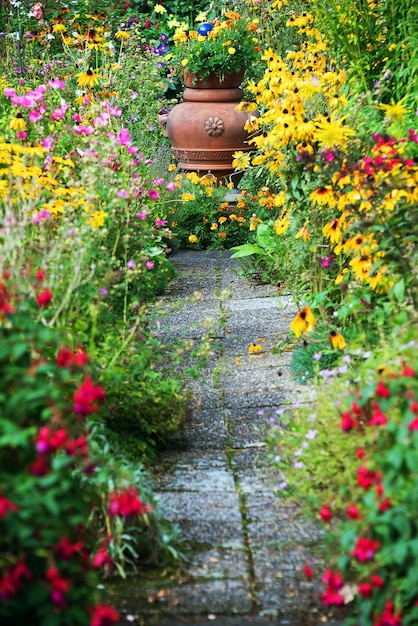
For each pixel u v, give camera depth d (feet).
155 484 13.64
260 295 23.32
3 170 17.30
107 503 11.37
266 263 25.09
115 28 41.57
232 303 22.71
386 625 9.04
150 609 10.55
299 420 13.93
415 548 8.81
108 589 10.97
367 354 13.87
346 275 17.74
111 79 27.76
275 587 10.94
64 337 13.07
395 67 24.81
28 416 9.65
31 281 12.14
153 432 14.76
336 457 12.55
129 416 14.58
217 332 20.45
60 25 30.37
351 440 12.17
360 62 24.44
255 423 15.72
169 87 41.19
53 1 40.50
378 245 15.21
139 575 11.28
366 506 10.20
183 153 31.35
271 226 24.68
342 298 18.85
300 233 18.81
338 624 10.16
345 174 16.33
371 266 15.87
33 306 12.05
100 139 18.92
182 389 16.20
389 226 15.33
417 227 15.24
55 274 13.79
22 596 8.32
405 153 18.40
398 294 14.85
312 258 19.57
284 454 14.05
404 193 15.42
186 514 12.73
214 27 32.04
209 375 17.97
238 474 13.96
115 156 18.79
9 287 11.69
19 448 8.95
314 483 12.83
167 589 10.96
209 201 29.48
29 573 8.16
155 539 11.61
